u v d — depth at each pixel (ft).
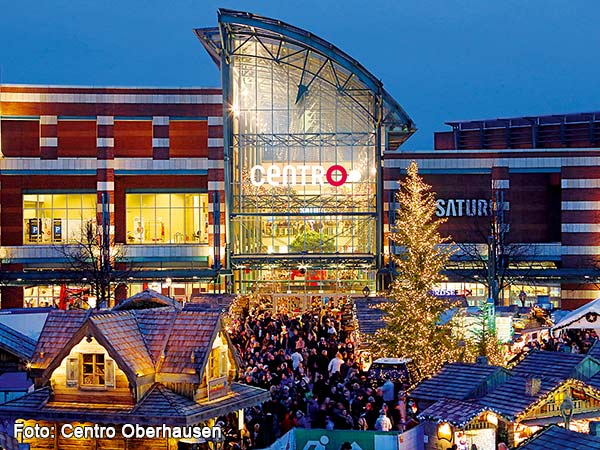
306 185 311.68
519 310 230.07
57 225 309.63
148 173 307.58
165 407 104.58
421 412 117.29
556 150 313.12
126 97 307.78
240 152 311.88
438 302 176.45
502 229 307.37
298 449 110.11
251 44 310.86
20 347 136.26
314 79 311.68
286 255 309.22
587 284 308.81
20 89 306.14
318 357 171.53
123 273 297.33
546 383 112.27
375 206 311.06
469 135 407.23
